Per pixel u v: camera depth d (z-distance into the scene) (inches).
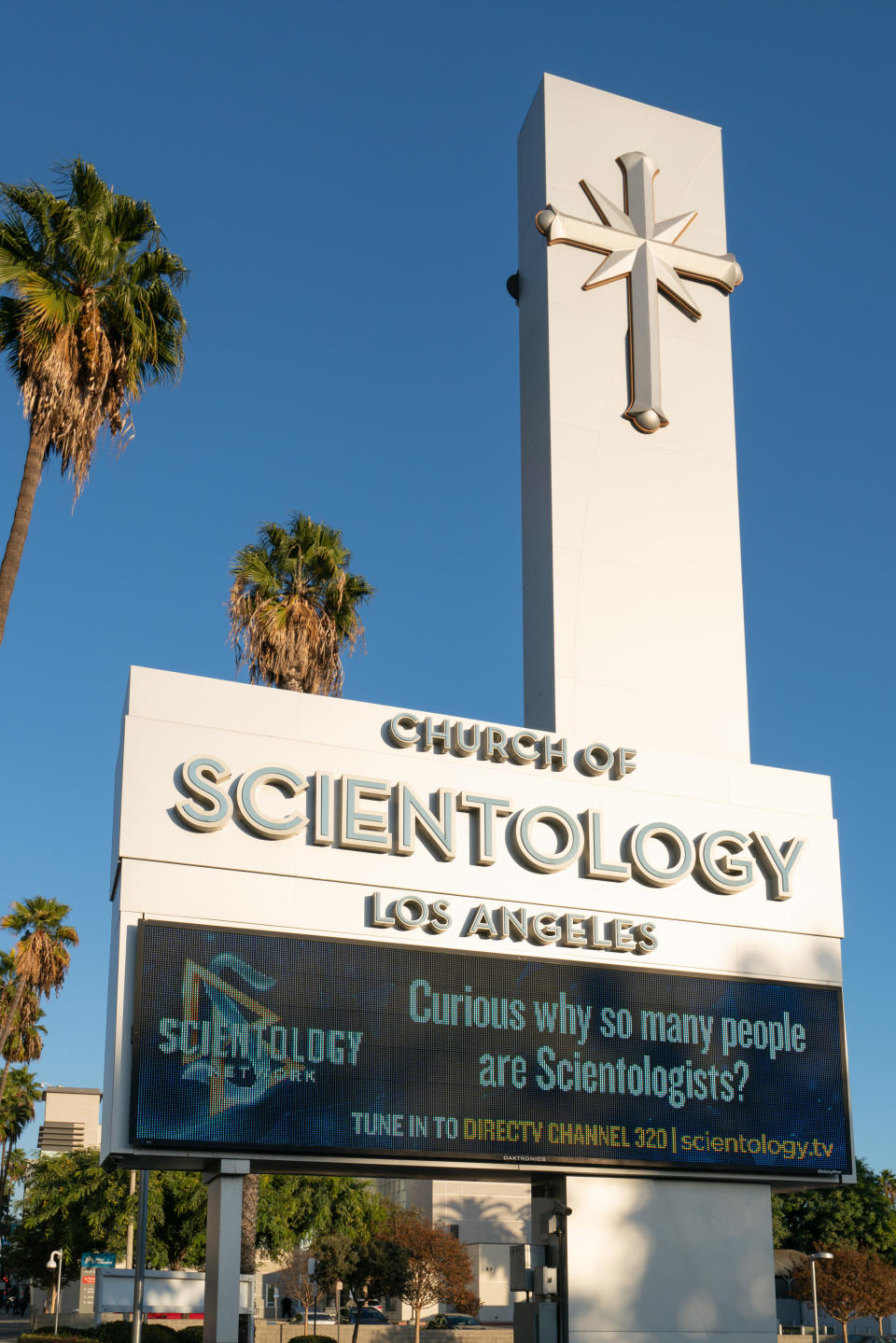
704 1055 823.1
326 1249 2415.1
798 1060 849.5
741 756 936.3
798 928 893.2
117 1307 1498.5
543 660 919.0
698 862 874.8
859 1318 2965.1
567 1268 781.3
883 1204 3267.7
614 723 906.7
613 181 1015.6
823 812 933.8
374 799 797.9
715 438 997.8
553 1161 771.4
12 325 900.0
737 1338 804.6
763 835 898.7
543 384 965.2
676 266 1014.4
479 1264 3184.1
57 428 876.6
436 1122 738.8
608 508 947.3
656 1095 800.9
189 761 757.9
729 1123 815.1
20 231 900.0
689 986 835.4
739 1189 834.2
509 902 814.5
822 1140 837.8
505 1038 771.4
